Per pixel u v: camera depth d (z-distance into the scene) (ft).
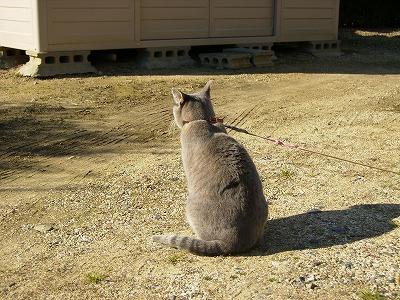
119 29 13.65
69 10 12.81
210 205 5.22
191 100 5.66
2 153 8.19
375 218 6.15
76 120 9.91
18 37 13.20
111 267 5.12
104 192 6.94
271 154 8.48
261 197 5.35
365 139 9.35
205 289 4.69
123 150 8.56
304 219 6.14
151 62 14.24
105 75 13.17
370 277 4.84
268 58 15.56
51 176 7.44
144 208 6.48
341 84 13.79
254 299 4.52
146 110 10.70
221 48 16.31
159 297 4.59
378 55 18.62
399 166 8.00
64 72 12.94
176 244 5.34
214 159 5.28
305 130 9.86
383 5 25.93
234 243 5.22
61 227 5.97
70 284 4.83
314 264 5.08
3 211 6.34
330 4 17.56
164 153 8.47
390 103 12.00
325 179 7.45
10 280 4.91
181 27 14.73
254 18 16.03
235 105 11.43
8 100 10.87
